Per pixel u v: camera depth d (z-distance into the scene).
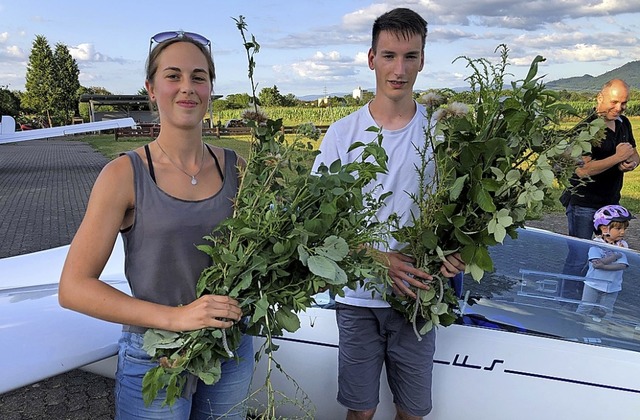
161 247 1.45
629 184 11.99
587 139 1.62
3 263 3.12
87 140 36.38
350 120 2.05
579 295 2.37
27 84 62.47
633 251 2.72
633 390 2.03
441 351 2.18
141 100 45.00
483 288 2.40
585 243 2.72
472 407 2.15
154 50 1.48
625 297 2.36
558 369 2.08
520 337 2.17
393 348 2.02
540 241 2.73
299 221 1.47
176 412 1.51
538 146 1.65
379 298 1.96
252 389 2.33
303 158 1.57
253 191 1.45
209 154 1.59
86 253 1.37
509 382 2.11
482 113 1.71
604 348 2.13
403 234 1.84
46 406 2.94
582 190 4.16
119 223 1.43
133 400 1.51
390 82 1.94
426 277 1.84
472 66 1.73
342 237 1.51
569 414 2.07
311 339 2.28
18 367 1.88
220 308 1.37
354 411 2.08
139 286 1.48
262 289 1.43
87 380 3.21
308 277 1.45
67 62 62.75
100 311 1.35
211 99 1.57
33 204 9.82
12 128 21.38
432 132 1.88
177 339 1.40
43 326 2.09
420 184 1.83
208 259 1.50
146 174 1.45
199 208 1.48
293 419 2.00
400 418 2.12
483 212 1.72
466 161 1.69
